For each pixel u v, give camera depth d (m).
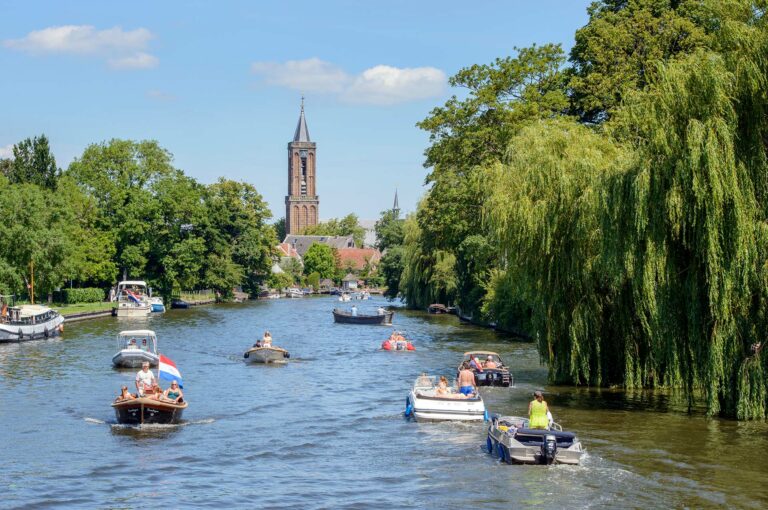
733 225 30.03
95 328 83.00
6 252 81.00
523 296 43.59
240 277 152.12
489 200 44.03
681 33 59.84
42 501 24.55
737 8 32.25
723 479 25.70
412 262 119.94
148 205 120.25
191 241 126.81
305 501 24.59
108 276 117.31
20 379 47.50
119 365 52.91
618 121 44.88
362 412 38.38
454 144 67.44
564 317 40.56
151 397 35.00
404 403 40.88
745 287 29.88
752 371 30.91
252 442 32.12
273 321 98.56
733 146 30.52
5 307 75.44
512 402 39.50
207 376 50.72
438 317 104.88
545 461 27.77
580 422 34.00
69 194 111.06
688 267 32.28
